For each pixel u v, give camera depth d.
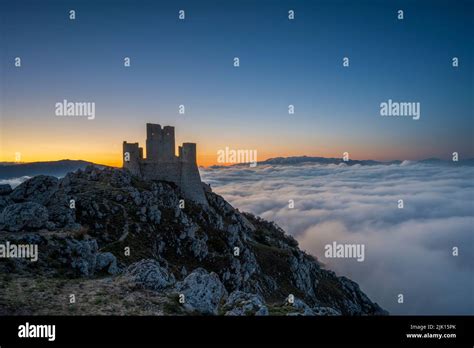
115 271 34.19
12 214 37.59
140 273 29.14
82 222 57.12
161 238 65.81
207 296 27.20
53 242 33.03
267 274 95.81
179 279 54.00
